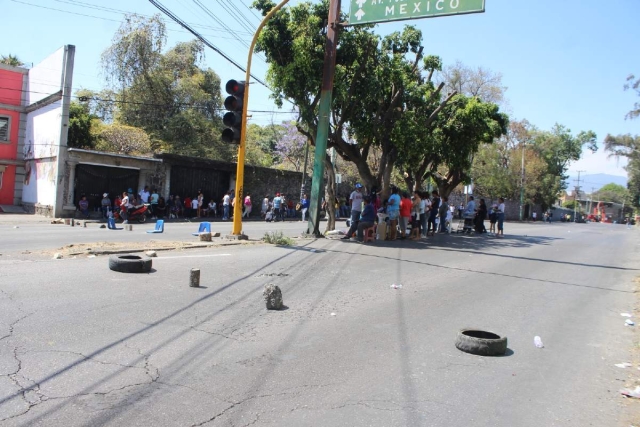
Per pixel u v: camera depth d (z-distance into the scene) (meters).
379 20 12.63
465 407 4.12
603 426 3.92
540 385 4.75
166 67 36.00
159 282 7.83
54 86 24.33
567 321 7.33
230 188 31.72
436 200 21.09
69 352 4.70
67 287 7.06
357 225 16.25
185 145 33.41
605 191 128.88
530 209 68.50
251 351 5.13
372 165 34.56
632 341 6.41
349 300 7.69
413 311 7.27
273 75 16.81
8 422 3.37
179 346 5.11
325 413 3.84
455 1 11.59
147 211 25.17
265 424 3.60
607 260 15.41
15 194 27.42
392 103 17.98
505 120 25.08
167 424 3.49
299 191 36.94
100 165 25.09
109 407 3.69
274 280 8.69
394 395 4.27
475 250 15.80
